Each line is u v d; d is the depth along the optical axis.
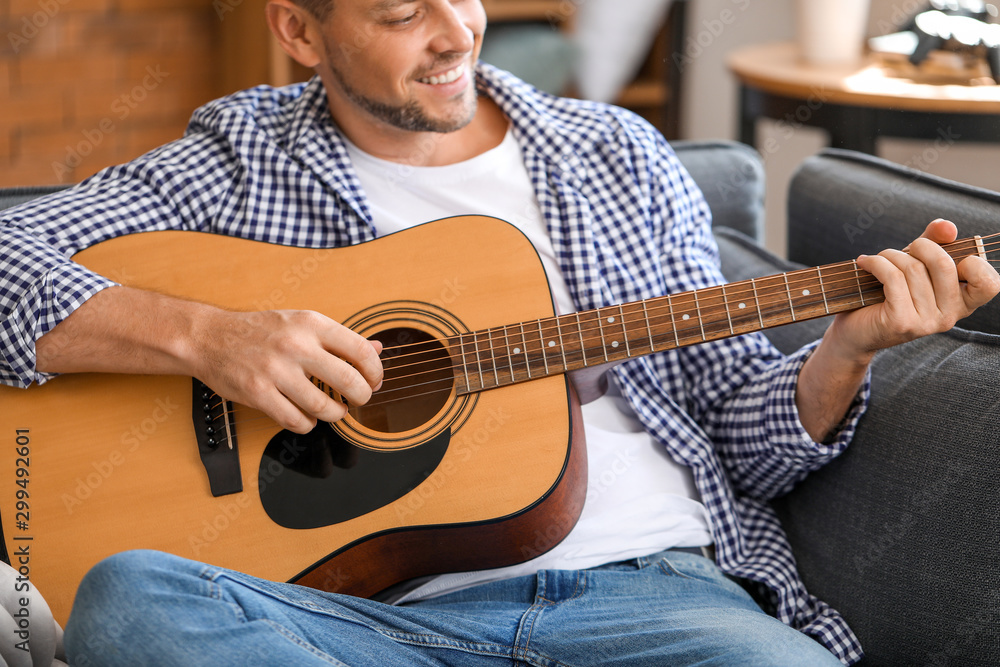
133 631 0.79
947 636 0.96
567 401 1.09
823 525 1.14
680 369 1.26
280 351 1.05
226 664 0.78
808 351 1.15
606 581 1.08
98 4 3.06
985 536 0.95
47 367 1.11
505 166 1.32
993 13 2.21
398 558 1.08
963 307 0.99
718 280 1.29
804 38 2.42
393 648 0.93
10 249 1.14
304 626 0.88
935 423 1.03
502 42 3.06
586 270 1.25
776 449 1.15
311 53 1.31
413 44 1.20
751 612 1.02
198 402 1.11
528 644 0.98
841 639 1.06
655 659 0.94
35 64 3.05
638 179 1.31
